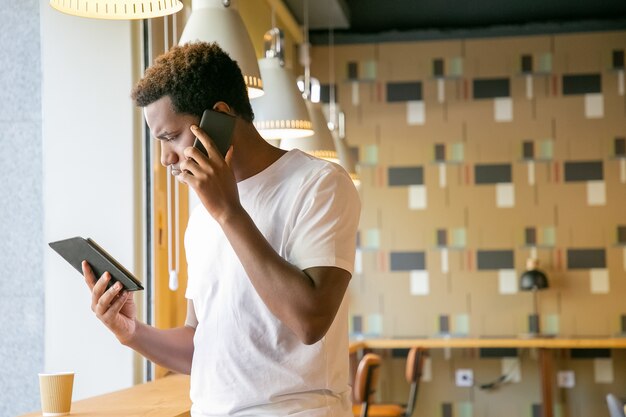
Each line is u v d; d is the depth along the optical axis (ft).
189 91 5.71
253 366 5.79
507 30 27.30
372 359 16.92
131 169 12.27
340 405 5.96
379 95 27.71
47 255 12.37
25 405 12.49
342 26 26.91
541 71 27.25
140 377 12.42
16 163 12.60
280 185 5.86
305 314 5.33
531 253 27.12
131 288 6.63
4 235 12.53
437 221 27.40
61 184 12.35
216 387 5.90
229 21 10.77
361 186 27.71
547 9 26.96
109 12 8.11
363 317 27.48
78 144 12.36
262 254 5.33
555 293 26.94
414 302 27.35
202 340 6.05
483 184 27.32
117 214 12.27
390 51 27.68
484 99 27.43
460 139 27.43
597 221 26.94
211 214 5.40
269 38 14.23
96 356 12.28
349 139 27.76
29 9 12.61
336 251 5.58
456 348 27.14
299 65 27.12
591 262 26.89
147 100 5.77
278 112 13.53
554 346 24.57
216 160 5.43
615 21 26.89
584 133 27.09
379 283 27.48
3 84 12.62
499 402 26.94
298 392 5.77
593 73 27.12
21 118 12.60
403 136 27.61
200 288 6.06
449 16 27.32
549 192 27.12
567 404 26.84
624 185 26.91
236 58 10.62
